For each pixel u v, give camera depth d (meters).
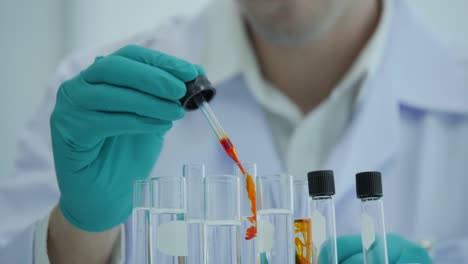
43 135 1.60
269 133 1.55
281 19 1.31
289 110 1.54
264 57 1.55
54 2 2.18
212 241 0.79
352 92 1.55
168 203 0.81
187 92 0.96
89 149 1.04
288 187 0.83
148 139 1.10
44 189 1.53
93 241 1.12
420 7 2.01
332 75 1.54
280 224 0.82
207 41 1.66
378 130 1.53
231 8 1.65
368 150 1.51
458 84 1.66
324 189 0.84
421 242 1.35
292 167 1.53
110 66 1.01
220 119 1.57
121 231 1.11
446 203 1.58
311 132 1.53
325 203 0.85
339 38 1.47
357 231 1.44
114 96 1.00
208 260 0.79
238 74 1.59
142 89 0.99
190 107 1.01
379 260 0.83
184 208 0.81
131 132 1.03
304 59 1.50
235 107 1.58
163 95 0.98
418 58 1.66
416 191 1.56
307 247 0.85
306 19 1.30
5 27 2.17
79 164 1.04
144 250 0.83
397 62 1.63
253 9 1.31
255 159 1.52
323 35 1.42
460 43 1.94
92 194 1.06
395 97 1.58
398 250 0.91
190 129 1.56
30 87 2.17
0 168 2.14
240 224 0.81
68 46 2.17
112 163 1.08
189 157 1.52
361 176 0.84
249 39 1.61
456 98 1.64
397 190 1.57
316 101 1.59
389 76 1.58
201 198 0.81
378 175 0.84
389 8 1.51
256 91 1.55
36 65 2.17
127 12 2.18
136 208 0.84
